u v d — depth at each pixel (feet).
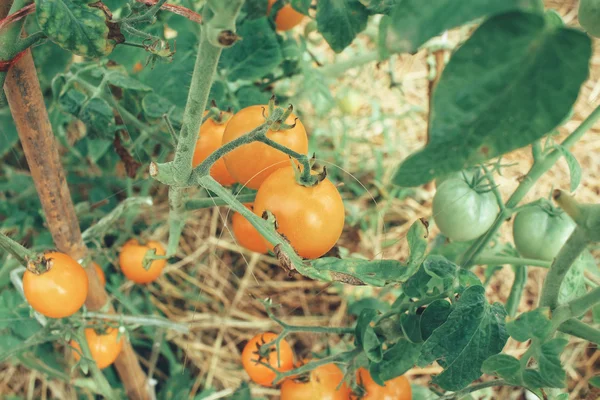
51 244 2.52
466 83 0.70
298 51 2.45
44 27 1.29
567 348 2.81
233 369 2.93
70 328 1.79
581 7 1.31
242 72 2.09
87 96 1.99
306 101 3.58
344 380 1.60
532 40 0.67
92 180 2.92
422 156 0.75
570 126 3.53
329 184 1.31
